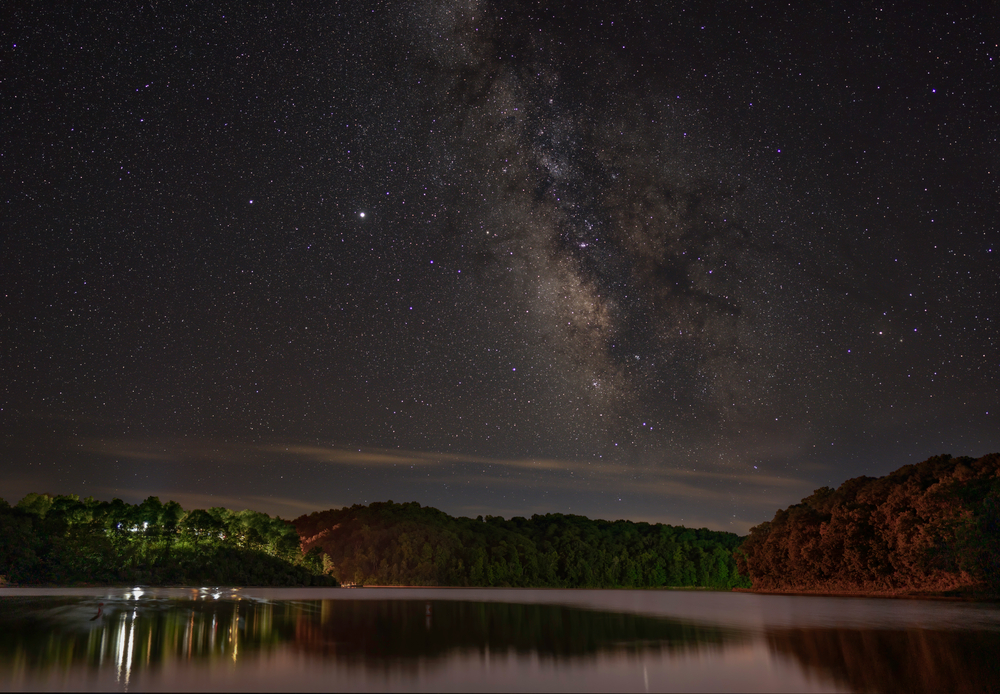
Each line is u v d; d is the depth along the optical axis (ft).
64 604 203.72
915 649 122.42
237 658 105.91
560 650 123.24
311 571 510.58
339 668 99.25
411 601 295.69
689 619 194.08
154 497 448.24
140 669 95.09
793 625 171.42
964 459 303.27
